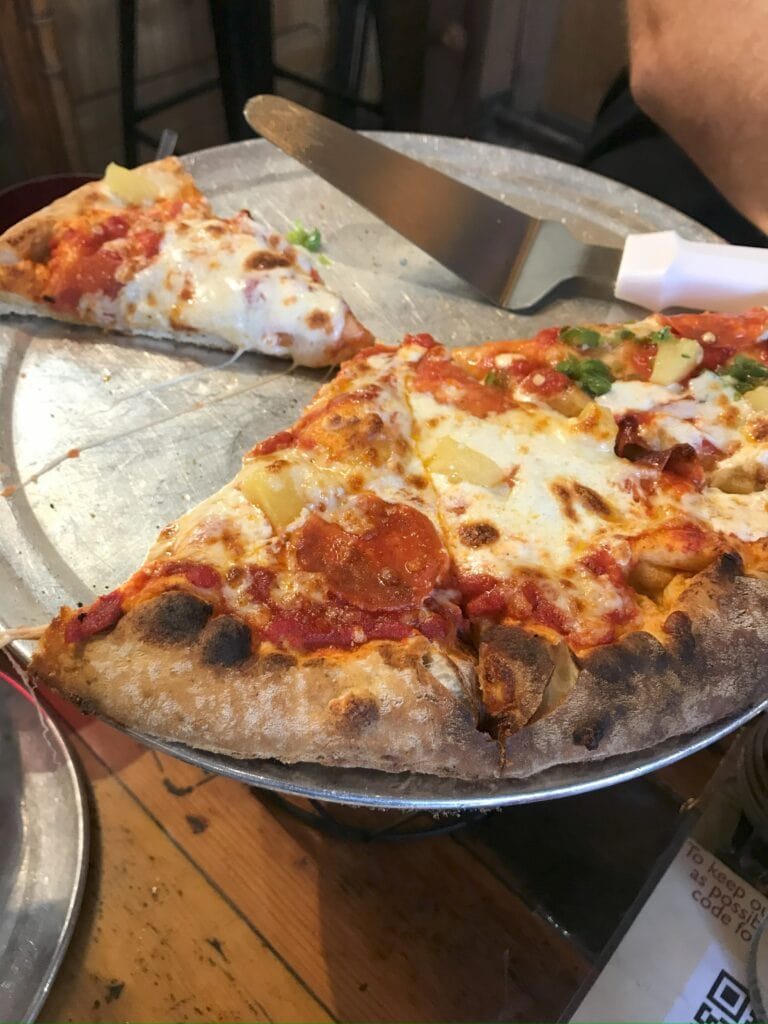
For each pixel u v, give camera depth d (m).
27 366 0.33
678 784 0.27
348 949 0.24
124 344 0.34
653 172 0.50
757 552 0.25
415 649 0.22
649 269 0.35
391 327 0.35
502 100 0.75
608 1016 0.21
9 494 0.28
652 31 0.46
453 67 0.70
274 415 0.32
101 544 0.27
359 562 0.24
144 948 0.23
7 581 0.26
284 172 0.42
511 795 0.20
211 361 0.34
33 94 0.53
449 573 0.24
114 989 0.23
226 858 0.25
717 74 0.42
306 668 0.21
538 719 0.20
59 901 0.24
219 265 0.34
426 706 0.20
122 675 0.21
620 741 0.20
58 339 0.34
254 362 0.34
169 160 0.40
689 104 0.44
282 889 0.25
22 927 0.23
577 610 0.23
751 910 0.22
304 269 0.36
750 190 0.43
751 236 0.47
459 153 0.43
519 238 0.38
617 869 0.25
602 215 0.41
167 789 0.26
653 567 0.25
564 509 0.26
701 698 0.21
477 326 0.36
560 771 0.20
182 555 0.24
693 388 0.30
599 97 0.70
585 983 0.22
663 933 0.22
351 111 0.73
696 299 0.35
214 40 0.63
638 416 0.29
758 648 0.22
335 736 0.20
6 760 0.26
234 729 0.20
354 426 0.27
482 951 0.24
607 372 0.31
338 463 0.27
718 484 0.28
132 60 0.56
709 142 0.44
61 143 0.56
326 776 0.20
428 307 0.36
